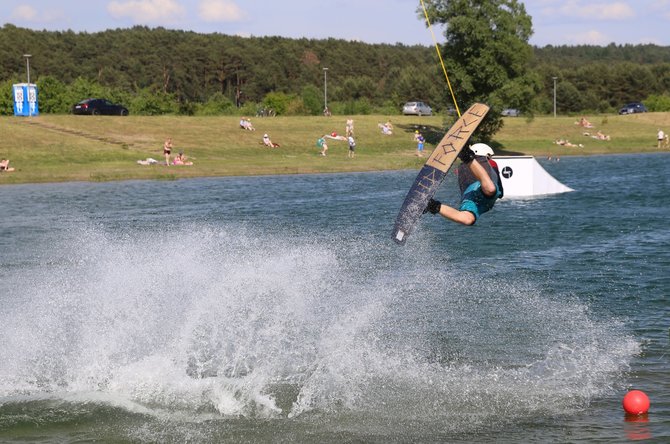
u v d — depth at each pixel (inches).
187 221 1467.8
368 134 3882.9
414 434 478.3
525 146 3941.9
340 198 1862.7
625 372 588.7
